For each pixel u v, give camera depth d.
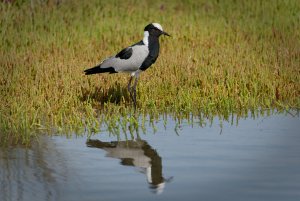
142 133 12.68
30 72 17.20
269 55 19.12
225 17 24.98
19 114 13.66
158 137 12.34
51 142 12.08
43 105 14.62
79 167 10.46
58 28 22.27
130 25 23.12
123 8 25.22
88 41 21.12
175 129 12.97
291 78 17.11
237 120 13.70
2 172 10.20
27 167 10.46
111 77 17.05
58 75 17.03
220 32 22.64
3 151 11.43
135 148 11.59
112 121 13.38
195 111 14.59
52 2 24.56
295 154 10.99
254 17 25.17
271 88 16.09
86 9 24.58
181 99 14.98
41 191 9.31
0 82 16.52
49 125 13.39
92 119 13.55
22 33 21.52
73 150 11.50
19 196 9.10
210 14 25.34
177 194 9.10
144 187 9.44
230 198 8.90
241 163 10.51
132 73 15.30
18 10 23.52
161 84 16.31
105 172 10.19
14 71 16.97
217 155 10.98
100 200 8.92
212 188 9.32
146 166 10.47
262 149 11.34
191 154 11.09
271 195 9.00
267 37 22.09
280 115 14.17
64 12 24.06
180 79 16.86
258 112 14.49
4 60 18.23
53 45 20.44
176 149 11.45
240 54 19.28
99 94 16.00
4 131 12.84
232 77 16.61
